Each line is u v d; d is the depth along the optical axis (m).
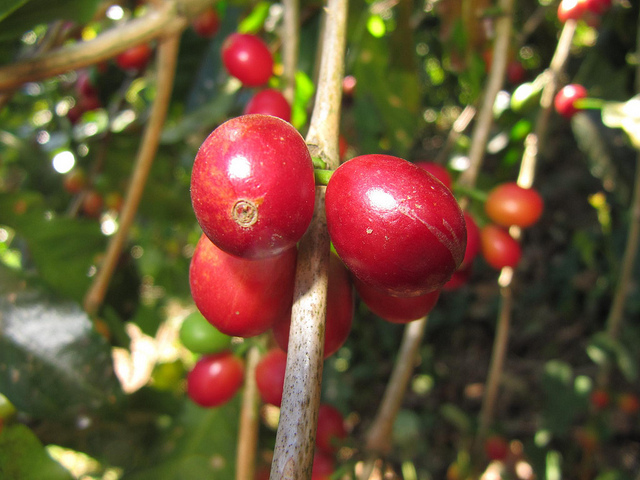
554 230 0.36
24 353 0.09
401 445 0.24
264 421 0.14
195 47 0.18
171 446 0.12
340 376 0.32
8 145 0.20
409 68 0.17
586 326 0.33
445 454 0.28
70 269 0.15
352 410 0.35
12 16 0.09
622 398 0.20
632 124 0.12
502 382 0.32
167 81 0.11
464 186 0.11
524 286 0.36
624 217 0.26
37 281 0.10
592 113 0.17
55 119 0.21
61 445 0.12
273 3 0.17
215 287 0.06
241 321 0.06
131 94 0.22
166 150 0.20
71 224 0.14
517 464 0.25
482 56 0.15
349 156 0.22
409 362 0.11
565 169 0.37
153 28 0.09
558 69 0.14
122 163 0.19
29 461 0.09
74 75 0.21
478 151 0.11
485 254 0.11
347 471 0.10
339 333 0.06
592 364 0.31
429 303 0.06
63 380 0.09
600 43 0.17
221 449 0.12
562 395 0.22
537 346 0.34
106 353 0.10
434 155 0.40
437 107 0.38
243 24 0.17
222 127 0.05
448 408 0.21
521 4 0.24
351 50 0.17
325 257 0.05
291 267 0.06
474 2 0.14
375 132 0.19
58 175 0.20
